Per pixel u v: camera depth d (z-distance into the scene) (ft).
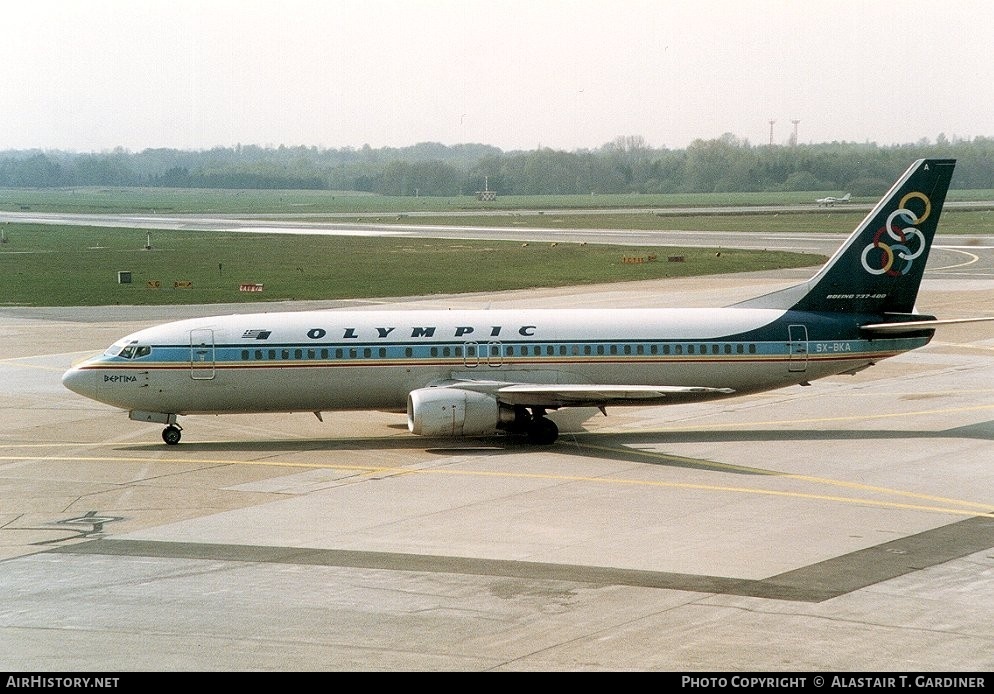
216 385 205.98
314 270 572.10
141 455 201.46
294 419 238.27
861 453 197.88
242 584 127.65
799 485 174.29
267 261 626.64
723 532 147.64
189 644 109.50
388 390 209.67
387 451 203.21
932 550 138.92
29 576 131.44
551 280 512.63
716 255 627.46
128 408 207.21
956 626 112.68
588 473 183.01
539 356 210.79
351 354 207.62
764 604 119.24
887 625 112.98
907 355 318.45
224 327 208.64
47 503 166.71
